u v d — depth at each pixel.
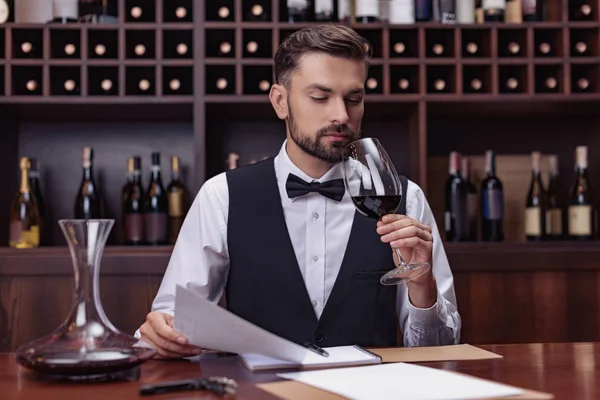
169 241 2.77
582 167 2.80
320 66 1.55
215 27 2.68
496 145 3.04
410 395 0.95
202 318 1.15
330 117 1.55
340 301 1.73
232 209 1.79
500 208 2.77
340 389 0.99
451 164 2.79
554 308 2.62
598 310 2.62
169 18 2.84
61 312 2.53
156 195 2.80
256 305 1.74
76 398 0.98
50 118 2.93
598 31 2.78
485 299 2.60
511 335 2.60
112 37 2.81
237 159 2.76
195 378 1.11
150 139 3.00
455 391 0.97
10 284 2.53
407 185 1.87
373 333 1.74
